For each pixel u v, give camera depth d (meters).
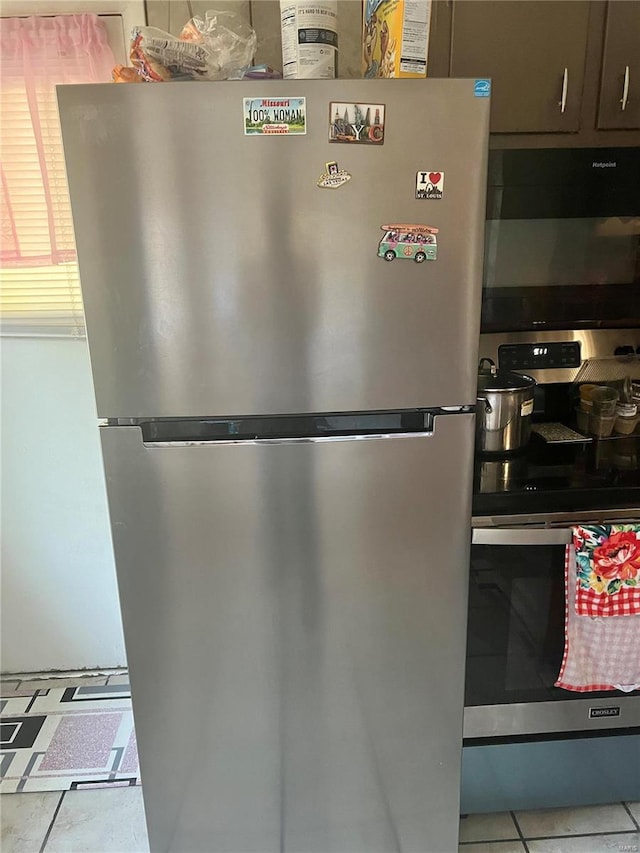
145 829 1.54
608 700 1.42
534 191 1.36
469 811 1.47
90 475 1.93
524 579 1.33
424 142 1.06
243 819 1.38
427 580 1.26
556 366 1.62
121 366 1.13
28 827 1.55
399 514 1.21
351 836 1.41
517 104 1.37
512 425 1.45
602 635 1.33
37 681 2.06
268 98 1.02
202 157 1.04
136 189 1.05
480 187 1.08
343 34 1.56
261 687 1.29
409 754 1.36
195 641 1.26
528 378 1.50
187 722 1.31
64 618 2.05
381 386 1.16
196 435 1.17
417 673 1.31
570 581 1.31
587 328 1.51
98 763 1.73
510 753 1.44
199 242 1.08
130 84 1.01
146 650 1.26
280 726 1.32
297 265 1.09
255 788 1.36
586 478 1.35
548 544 1.29
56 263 1.71
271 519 1.20
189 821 1.38
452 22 1.32
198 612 1.24
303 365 1.13
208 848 1.40
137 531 1.20
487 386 1.43
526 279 1.43
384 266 1.10
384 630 1.28
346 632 1.27
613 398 1.56
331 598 1.25
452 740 1.36
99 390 1.14
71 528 1.97
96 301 1.10
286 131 1.03
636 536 1.28
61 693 2.00
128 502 1.18
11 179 1.67
